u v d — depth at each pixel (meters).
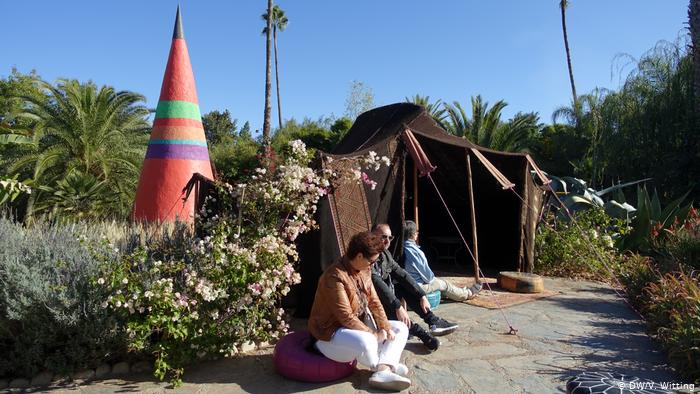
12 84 18.03
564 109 30.22
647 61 15.92
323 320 3.83
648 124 15.52
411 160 7.39
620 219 11.05
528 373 4.15
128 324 3.71
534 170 8.32
